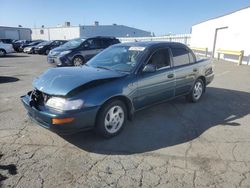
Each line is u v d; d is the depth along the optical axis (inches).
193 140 161.6
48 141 156.6
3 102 241.9
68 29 1888.5
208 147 151.9
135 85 169.5
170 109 224.5
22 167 127.2
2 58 780.6
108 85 154.7
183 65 219.5
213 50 811.4
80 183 115.2
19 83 342.3
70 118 137.9
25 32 1857.8
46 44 978.7
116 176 120.9
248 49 600.7
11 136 162.9
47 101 147.3
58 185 113.4
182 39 1043.9
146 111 217.3
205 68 250.1
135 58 183.8
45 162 132.3
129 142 157.6
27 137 161.8
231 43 693.9
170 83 202.4
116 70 178.2
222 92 297.4
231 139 163.9
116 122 164.4
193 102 245.6
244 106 239.1
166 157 139.4
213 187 113.2
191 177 120.5
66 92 139.9
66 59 461.1
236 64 601.9
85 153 142.9
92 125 148.7
